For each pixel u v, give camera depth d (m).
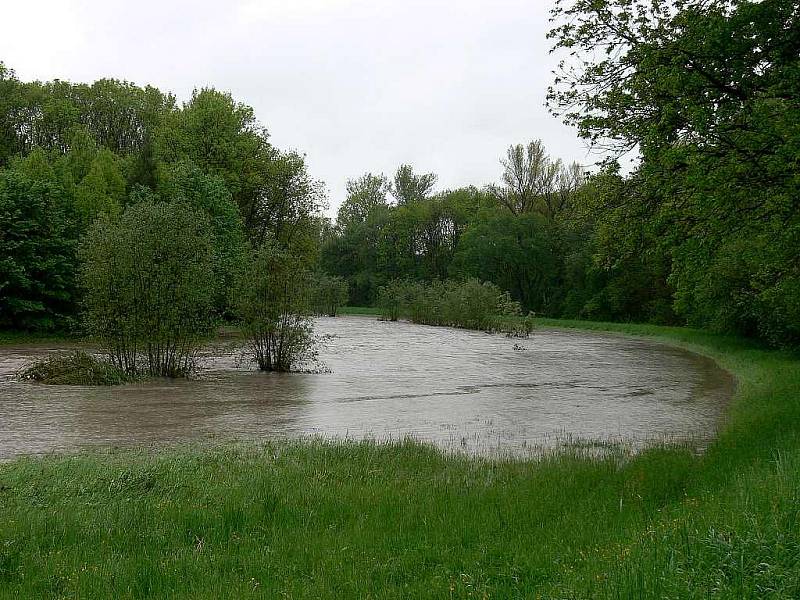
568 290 84.12
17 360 30.70
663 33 14.61
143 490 10.09
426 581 6.29
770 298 22.84
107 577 6.65
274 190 60.50
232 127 57.44
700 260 15.31
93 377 24.58
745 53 13.82
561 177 86.06
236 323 30.45
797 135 11.89
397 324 71.88
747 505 6.76
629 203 16.38
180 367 28.14
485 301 64.44
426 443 14.93
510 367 32.81
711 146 13.57
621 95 14.51
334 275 108.69
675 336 52.47
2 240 39.06
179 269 27.31
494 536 7.76
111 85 72.38
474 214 98.94
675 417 19.55
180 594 6.20
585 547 6.89
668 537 6.05
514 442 15.77
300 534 7.96
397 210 105.25
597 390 25.39
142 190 49.75
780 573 4.88
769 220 15.37
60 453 13.58
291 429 17.05
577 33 15.56
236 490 9.75
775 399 18.52
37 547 7.49
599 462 11.93
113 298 26.66
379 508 9.00
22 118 65.44
